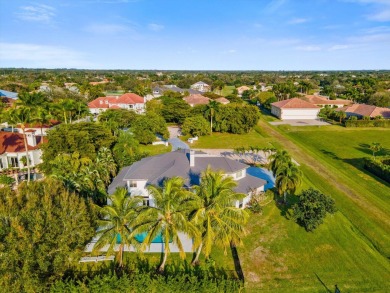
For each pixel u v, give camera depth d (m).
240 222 28.44
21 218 23.52
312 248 32.53
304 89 170.88
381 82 189.88
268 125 100.31
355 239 34.56
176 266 28.67
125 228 26.91
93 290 23.41
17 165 53.41
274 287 26.80
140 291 23.81
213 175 29.17
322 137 84.00
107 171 45.16
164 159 43.94
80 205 27.00
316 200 35.53
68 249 23.86
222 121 87.38
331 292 26.42
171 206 25.86
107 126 65.56
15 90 139.62
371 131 90.75
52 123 74.31
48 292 23.16
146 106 105.94
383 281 27.80
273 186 48.06
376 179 52.50
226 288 24.80
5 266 21.17
